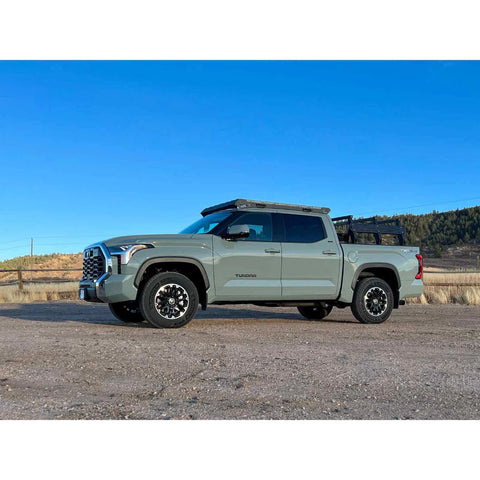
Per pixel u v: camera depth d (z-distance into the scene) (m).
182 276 7.43
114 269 7.25
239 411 3.32
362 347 5.93
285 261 8.12
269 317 10.00
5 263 70.69
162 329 7.29
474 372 4.62
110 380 4.11
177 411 3.31
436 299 15.23
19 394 3.68
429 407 3.47
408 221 154.38
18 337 6.43
